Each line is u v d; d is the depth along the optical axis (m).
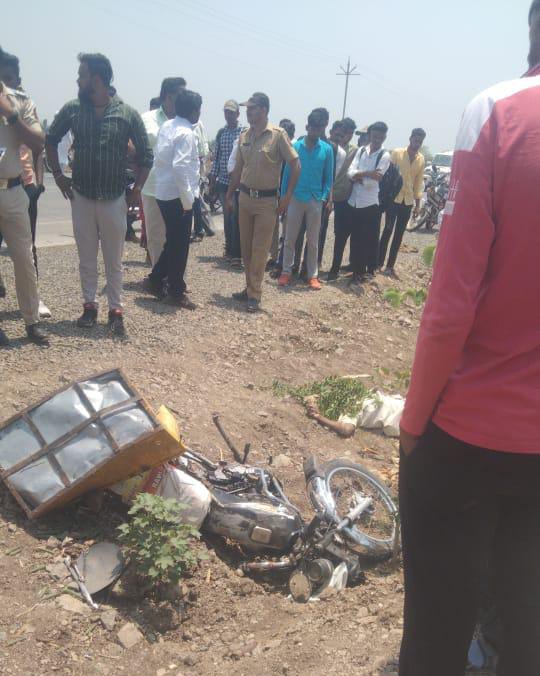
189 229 6.86
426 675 1.87
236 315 7.25
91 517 3.44
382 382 6.71
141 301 7.19
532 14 1.77
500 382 1.65
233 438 4.70
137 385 5.00
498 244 1.61
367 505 3.73
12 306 6.34
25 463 3.37
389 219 10.12
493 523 1.80
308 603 3.23
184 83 7.59
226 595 3.19
